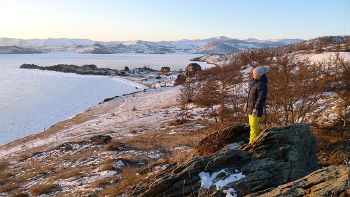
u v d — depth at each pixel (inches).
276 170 175.3
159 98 2068.2
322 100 619.8
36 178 567.2
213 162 192.7
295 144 195.2
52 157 776.3
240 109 770.2
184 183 187.0
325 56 1177.4
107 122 1369.3
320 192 120.0
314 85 354.6
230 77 1398.9
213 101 1211.9
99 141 848.9
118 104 2036.2
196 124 919.0
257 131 221.6
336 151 245.8
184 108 1341.0
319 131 386.3
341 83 369.4
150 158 549.6
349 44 1418.6
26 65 6943.9
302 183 137.6
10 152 1015.6
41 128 1523.1
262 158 190.2
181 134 784.9
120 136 970.1
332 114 478.0
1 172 684.1
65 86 3452.3
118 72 5324.8
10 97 2568.9
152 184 197.8
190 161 204.4
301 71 361.1
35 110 2009.1
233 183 171.9
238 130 270.8
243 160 194.5
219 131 277.6
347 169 128.4
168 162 409.7
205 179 182.7
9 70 6171.3
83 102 2340.1
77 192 406.0
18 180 580.1
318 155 256.7
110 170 502.6
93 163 605.6
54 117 1786.4
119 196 313.7
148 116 1374.3
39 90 3061.0
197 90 1716.3
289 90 355.9
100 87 3378.4
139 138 846.5
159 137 803.4
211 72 2469.2
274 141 199.9
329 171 135.5
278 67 358.0
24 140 1221.7
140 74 5280.5
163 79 4148.6
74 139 1055.6
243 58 397.7
